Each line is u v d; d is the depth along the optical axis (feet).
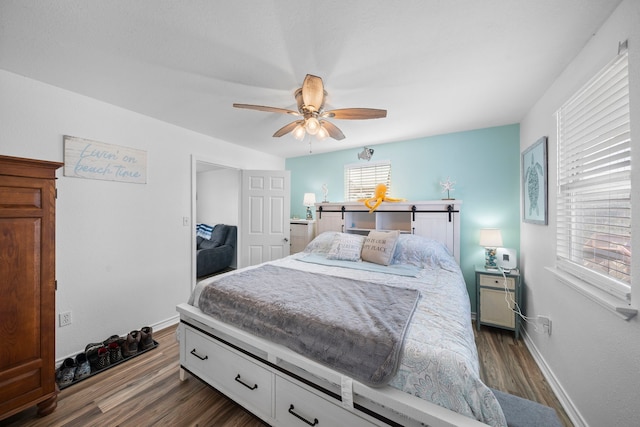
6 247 4.54
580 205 5.01
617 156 3.94
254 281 6.28
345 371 3.71
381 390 3.44
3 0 3.61
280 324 4.57
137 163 8.00
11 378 4.59
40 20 4.06
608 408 3.92
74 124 6.63
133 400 5.43
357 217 11.89
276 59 5.13
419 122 8.83
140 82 6.08
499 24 4.16
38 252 4.89
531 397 5.53
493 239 8.52
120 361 6.75
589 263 4.70
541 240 6.80
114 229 7.52
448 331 3.89
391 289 5.68
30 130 5.93
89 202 6.99
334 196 13.08
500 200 9.28
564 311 5.37
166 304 8.89
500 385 5.91
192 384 5.97
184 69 5.52
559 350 5.57
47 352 4.98
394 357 3.42
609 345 3.92
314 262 8.66
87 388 5.77
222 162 10.99
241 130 9.68
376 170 11.83
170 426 4.79
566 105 5.51
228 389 5.19
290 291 5.59
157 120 8.54
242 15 3.97
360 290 5.66
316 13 3.92
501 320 8.25
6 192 4.54
